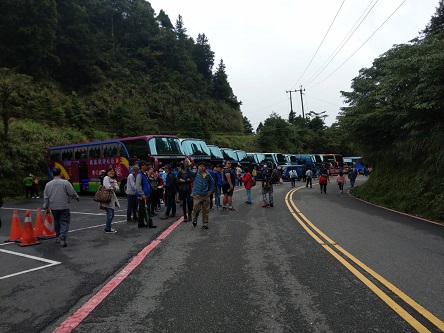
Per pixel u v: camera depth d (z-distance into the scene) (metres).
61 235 7.71
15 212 8.59
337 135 68.81
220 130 77.38
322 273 5.30
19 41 41.72
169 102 65.81
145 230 9.41
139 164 11.23
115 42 71.06
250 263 5.90
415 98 12.19
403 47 13.27
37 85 42.59
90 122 42.81
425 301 4.15
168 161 19.23
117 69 63.12
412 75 11.99
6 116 23.97
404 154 16.44
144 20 81.00
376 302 4.12
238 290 4.59
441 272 5.32
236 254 6.54
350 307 3.98
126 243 7.80
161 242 7.74
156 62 72.75
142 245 7.54
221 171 15.11
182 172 10.77
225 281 4.96
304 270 5.46
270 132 68.38
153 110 62.03
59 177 7.91
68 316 3.90
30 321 3.79
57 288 4.88
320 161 48.09
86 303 4.25
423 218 11.30
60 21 50.91
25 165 24.06
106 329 3.52
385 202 15.27
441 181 12.48
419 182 13.64
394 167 17.89
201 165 9.48
